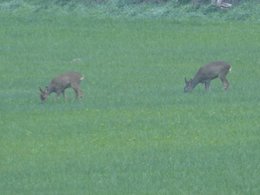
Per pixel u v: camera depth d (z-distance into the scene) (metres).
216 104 69.75
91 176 49.91
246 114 65.81
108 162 52.97
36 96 75.88
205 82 75.25
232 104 69.62
